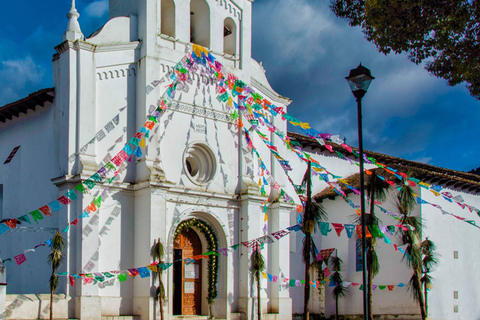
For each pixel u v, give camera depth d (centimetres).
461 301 3791
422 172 3684
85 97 2802
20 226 2995
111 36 2938
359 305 3759
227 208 3177
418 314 3500
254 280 3159
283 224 3375
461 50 2189
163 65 3019
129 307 2817
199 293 3133
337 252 3909
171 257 2905
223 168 3186
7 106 3052
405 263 3575
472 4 2119
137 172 2902
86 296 2648
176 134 3023
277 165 3466
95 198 2733
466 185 3981
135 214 2891
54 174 2834
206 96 3161
